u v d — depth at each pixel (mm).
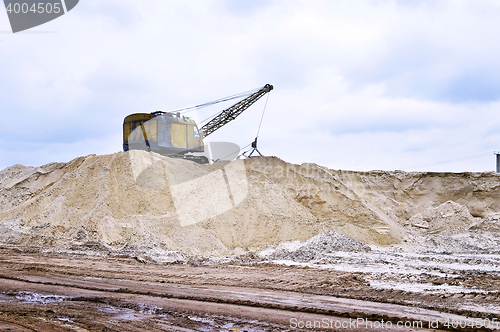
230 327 9758
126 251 22547
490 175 46500
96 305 11984
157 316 10766
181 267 19141
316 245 24484
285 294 13344
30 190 33781
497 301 12359
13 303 12117
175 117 34000
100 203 26031
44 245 24641
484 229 36625
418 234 38094
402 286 14758
